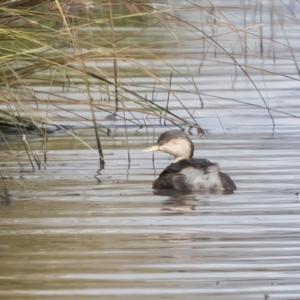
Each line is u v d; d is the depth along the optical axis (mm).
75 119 18938
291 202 12672
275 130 18047
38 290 9391
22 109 16188
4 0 14547
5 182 14008
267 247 10719
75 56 15172
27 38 14383
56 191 13422
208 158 15555
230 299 9188
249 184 13727
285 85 23094
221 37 27125
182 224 11641
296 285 9570
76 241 10953
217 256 10430
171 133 14953
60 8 13898
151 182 14047
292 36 29500
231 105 20688
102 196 13125
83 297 9219
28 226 11570
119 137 17656
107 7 19250
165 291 9383
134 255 10484
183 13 29266
